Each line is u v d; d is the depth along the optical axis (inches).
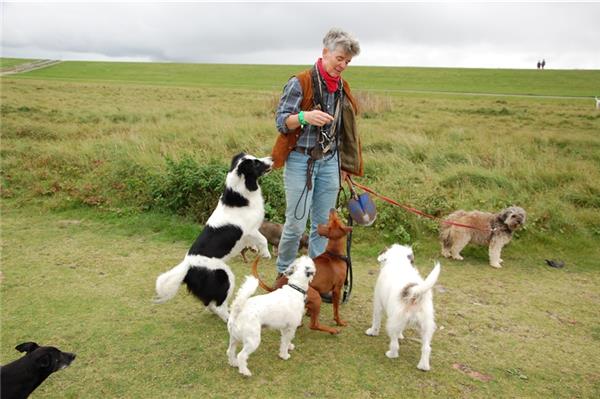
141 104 831.1
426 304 138.8
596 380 140.1
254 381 133.7
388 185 321.1
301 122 152.0
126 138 428.5
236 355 145.2
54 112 643.5
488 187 327.0
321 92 160.1
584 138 511.2
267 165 173.8
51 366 120.8
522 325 174.6
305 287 146.3
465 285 213.0
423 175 347.9
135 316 171.0
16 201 304.2
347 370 140.7
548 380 139.5
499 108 943.0
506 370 143.9
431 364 145.4
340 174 179.0
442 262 244.7
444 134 529.7
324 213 182.1
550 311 187.2
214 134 463.8
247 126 497.4
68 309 174.9
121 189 312.3
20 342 151.1
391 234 268.1
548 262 240.8
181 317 171.6
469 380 137.7
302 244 242.7
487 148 432.5
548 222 277.0
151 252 237.5
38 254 229.8
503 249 258.4
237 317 133.6
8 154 373.1
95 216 287.0
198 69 2650.1
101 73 2303.2
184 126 507.5
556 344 161.3
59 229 266.5
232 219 172.4
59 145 395.2
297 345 155.5
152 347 150.1
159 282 154.7
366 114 744.3
